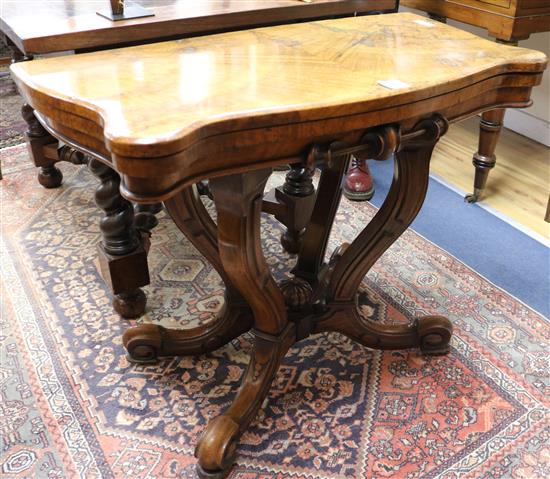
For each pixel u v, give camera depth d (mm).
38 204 2014
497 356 1371
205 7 1385
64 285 1612
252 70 906
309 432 1178
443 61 957
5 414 1210
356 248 1217
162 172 667
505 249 1797
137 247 1420
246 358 1372
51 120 835
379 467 1102
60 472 1091
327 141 812
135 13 1300
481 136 1937
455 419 1202
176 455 1129
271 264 1714
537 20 1679
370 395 1264
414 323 1355
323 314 1281
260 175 908
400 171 1100
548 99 2441
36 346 1396
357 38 1098
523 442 1147
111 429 1182
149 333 1310
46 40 1151
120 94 792
